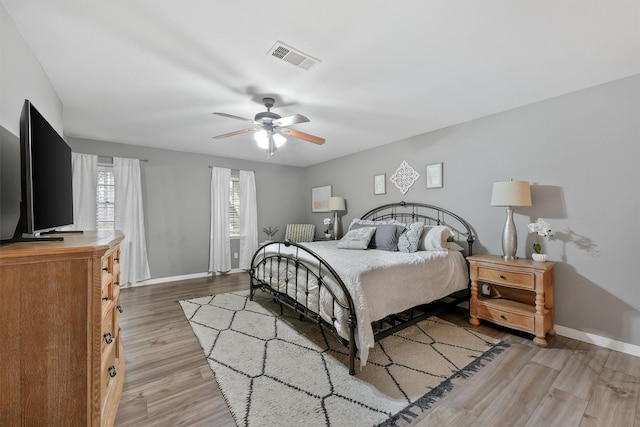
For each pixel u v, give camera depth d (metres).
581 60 1.99
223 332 2.63
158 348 2.32
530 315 2.42
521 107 2.83
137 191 4.32
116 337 1.65
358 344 1.93
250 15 1.51
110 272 1.49
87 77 2.18
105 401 1.34
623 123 2.26
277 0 1.40
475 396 1.72
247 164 5.52
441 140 3.56
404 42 1.77
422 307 3.12
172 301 3.56
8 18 1.45
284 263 2.90
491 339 2.51
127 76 2.17
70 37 1.68
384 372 1.98
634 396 1.70
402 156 4.05
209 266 5.02
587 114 2.43
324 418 1.53
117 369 1.66
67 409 1.07
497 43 1.78
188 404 1.64
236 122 3.27
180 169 4.77
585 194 2.45
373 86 2.38
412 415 1.56
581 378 1.90
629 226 2.24
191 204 4.88
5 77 1.42
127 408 1.60
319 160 5.57
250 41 1.74
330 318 2.12
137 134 3.78
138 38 1.70
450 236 3.20
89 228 3.93
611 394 1.73
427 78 2.24
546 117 2.67
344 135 3.87
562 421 1.51
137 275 4.30
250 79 2.23
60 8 1.43
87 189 3.93
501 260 2.68
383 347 2.36
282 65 2.03
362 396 1.72
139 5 1.43
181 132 3.69
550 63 2.03
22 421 1.01
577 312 2.49
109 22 1.55
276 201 5.90
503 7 1.46
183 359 2.15
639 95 2.19
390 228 3.38
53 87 2.34
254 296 3.78
